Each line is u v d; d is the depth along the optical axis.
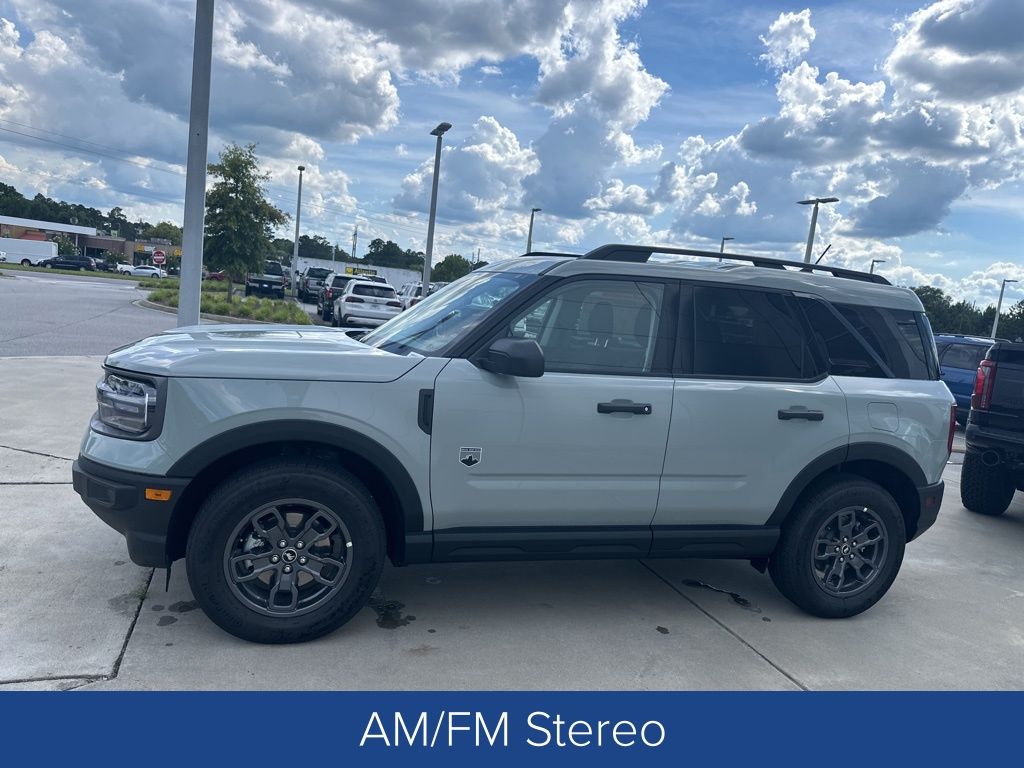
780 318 4.39
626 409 3.96
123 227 151.12
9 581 4.10
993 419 6.78
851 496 4.40
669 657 3.88
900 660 4.05
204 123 9.16
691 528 4.23
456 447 3.77
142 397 3.53
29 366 10.48
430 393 3.72
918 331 4.71
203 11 8.97
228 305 23.55
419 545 3.80
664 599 4.64
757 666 3.86
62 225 100.69
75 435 7.06
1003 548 6.31
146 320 19.50
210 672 3.39
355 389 3.63
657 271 4.20
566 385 3.90
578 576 4.93
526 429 3.83
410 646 3.78
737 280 4.35
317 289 41.16
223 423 3.49
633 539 4.12
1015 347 6.66
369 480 3.89
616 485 4.03
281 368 3.60
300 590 3.72
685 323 4.20
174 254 92.31
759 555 4.41
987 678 3.91
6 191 130.75
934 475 4.63
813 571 4.41
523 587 4.66
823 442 4.33
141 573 4.31
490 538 3.89
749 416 4.18
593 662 3.77
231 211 26.36
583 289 4.06
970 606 4.92
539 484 3.91
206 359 3.57
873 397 4.45
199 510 3.57
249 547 3.59
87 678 3.26
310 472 3.58
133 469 3.48
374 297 22.77
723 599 4.72
